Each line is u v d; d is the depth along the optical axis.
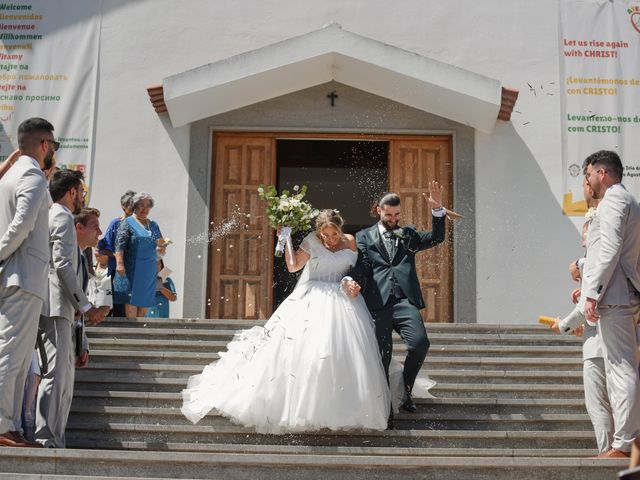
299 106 11.66
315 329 6.30
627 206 5.62
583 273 6.05
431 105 11.41
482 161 11.52
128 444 6.46
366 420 6.12
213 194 11.60
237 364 6.62
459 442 6.46
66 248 5.86
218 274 11.41
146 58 11.81
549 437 6.52
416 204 11.57
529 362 7.59
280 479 5.10
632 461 3.05
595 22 11.79
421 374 7.35
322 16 11.84
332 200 17.80
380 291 6.63
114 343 7.78
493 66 11.73
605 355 5.62
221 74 10.83
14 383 5.31
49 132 5.84
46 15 11.93
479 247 11.34
